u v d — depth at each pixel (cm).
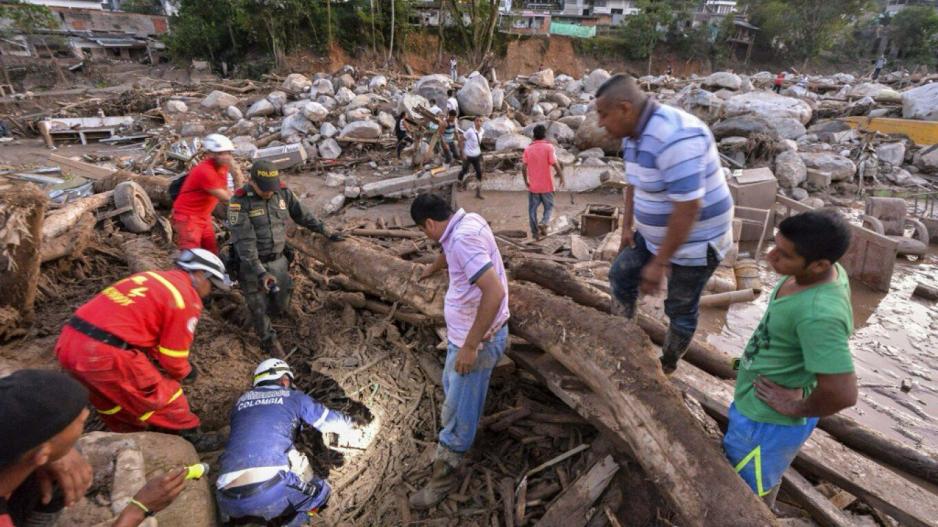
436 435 337
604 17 4547
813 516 248
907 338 515
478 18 2891
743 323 535
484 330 233
